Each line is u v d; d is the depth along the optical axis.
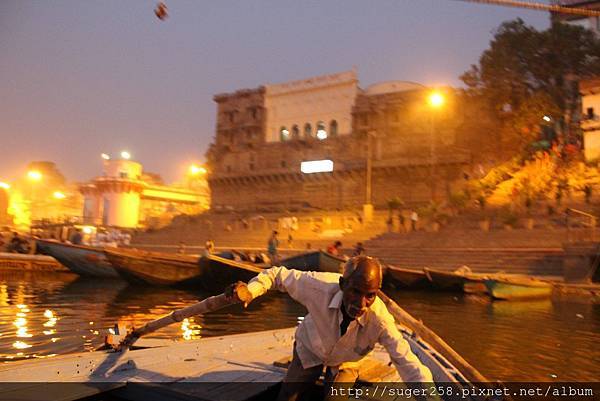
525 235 22.67
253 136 51.78
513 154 36.34
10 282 16.39
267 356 3.86
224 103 54.25
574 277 17.31
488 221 24.89
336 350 2.70
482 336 7.85
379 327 2.57
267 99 51.88
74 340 6.57
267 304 11.68
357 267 2.39
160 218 51.03
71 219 52.12
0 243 25.27
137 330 3.55
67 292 13.38
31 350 5.94
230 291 2.62
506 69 36.53
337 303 2.58
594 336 7.86
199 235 37.84
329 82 48.12
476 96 38.84
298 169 47.03
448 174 39.50
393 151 43.00
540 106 33.81
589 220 22.53
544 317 10.22
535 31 35.06
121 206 52.41
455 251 22.41
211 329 7.86
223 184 52.34
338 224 35.03
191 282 14.96
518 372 5.53
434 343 2.82
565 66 35.69
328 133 48.00
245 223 38.41
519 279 14.70
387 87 46.88
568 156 30.77
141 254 14.76
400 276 17.17
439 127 40.91
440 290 16.80
